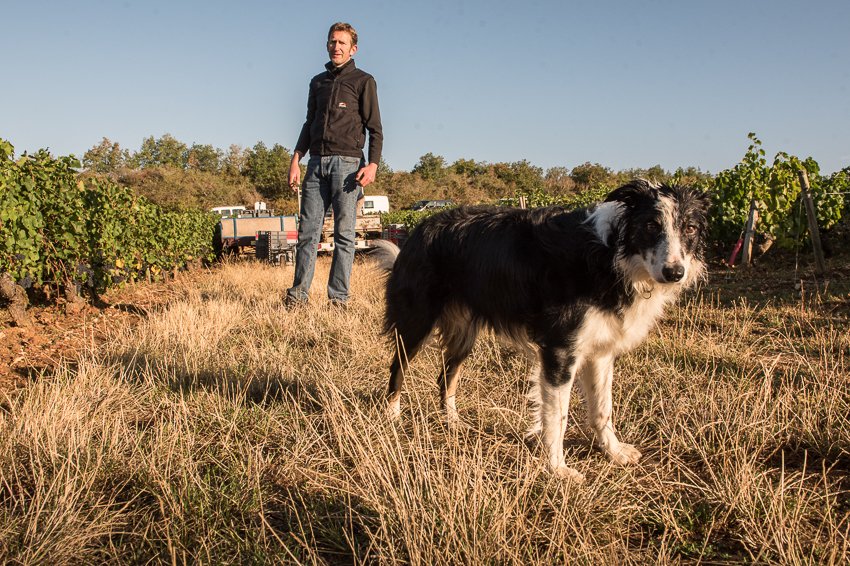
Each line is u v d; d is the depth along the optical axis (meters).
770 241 11.09
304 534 2.63
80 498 2.96
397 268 4.38
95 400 4.12
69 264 9.05
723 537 2.75
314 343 6.15
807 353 5.18
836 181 11.42
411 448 3.13
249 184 64.56
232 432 3.75
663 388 4.41
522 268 3.59
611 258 3.34
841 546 2.54
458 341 4.20
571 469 3.34
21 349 6.20
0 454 3.27
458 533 2.54
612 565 2.45
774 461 3.42
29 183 7.96
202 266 19.42
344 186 7.22
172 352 5.35
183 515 2.83
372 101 7.15
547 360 3.46
